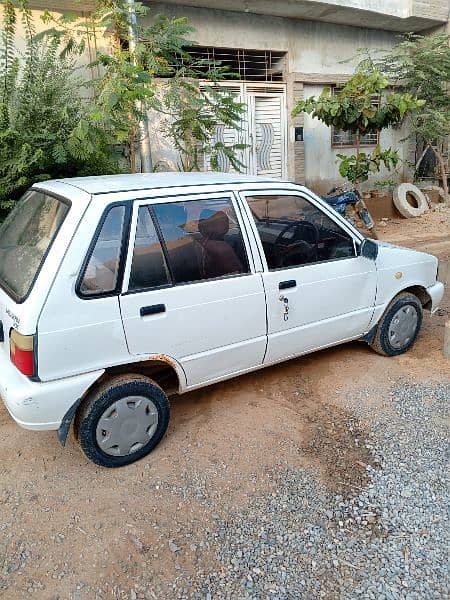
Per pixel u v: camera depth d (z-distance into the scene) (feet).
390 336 13.97
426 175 39.60
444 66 32.17
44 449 10.51
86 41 21.80
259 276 10.95
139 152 24.00
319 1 27.94
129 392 9.49
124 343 9.29
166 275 9.77
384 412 11.57
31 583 7.39
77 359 8.82
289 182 11.91
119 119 19.15
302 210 11.86
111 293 9.08
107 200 9.20
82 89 22.89
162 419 10.14
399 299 13.91
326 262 12.11
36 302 8.38
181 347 10.07
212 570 7.57
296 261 11.72
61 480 9.54
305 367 13.76
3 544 8.07
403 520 8.45
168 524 8.45
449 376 13.17
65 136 17.70
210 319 10.32
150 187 9.93
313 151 33.91
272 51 30.66
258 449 10.34
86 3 21.39
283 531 8.27
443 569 7.51
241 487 9.27
